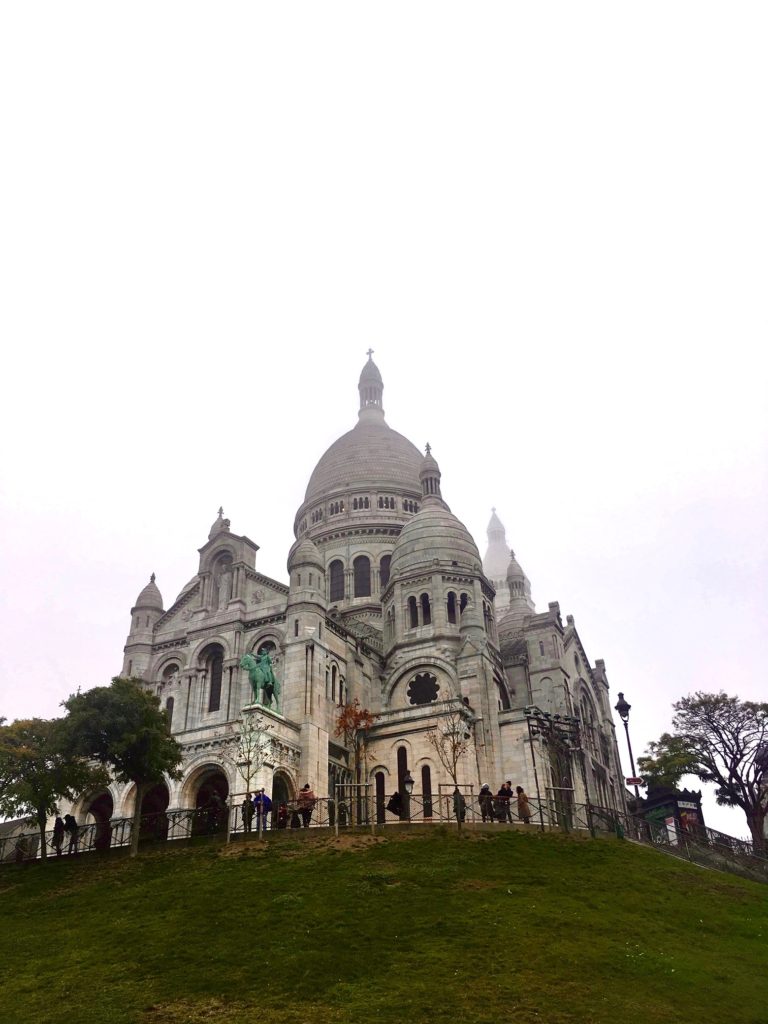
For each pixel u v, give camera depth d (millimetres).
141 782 47156
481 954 28453
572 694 78312
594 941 30266
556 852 42469
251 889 35719
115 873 40969
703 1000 25578
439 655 71125
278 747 56969
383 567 91812
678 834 55938
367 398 114938
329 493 99000
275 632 67438
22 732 48156
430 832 44844
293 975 26875
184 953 29281
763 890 41375
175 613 74000
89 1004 25453
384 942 29594
